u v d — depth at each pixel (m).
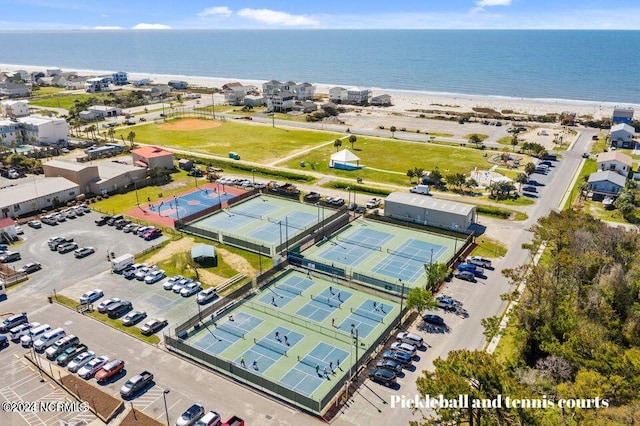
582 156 161.38
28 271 86.94
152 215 114.38
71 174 126.44
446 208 106.94
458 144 176.88
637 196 116.56
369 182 136.88
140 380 58.28
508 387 43.59
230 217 112.38
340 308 76.56
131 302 77.75
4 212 110.31
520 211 115.56
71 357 64.50
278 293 80.88
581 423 41.34
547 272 74.31
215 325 72.00
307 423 53.22
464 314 74.38
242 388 58.88
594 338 57.44
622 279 70.06
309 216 113.50
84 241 100.19
